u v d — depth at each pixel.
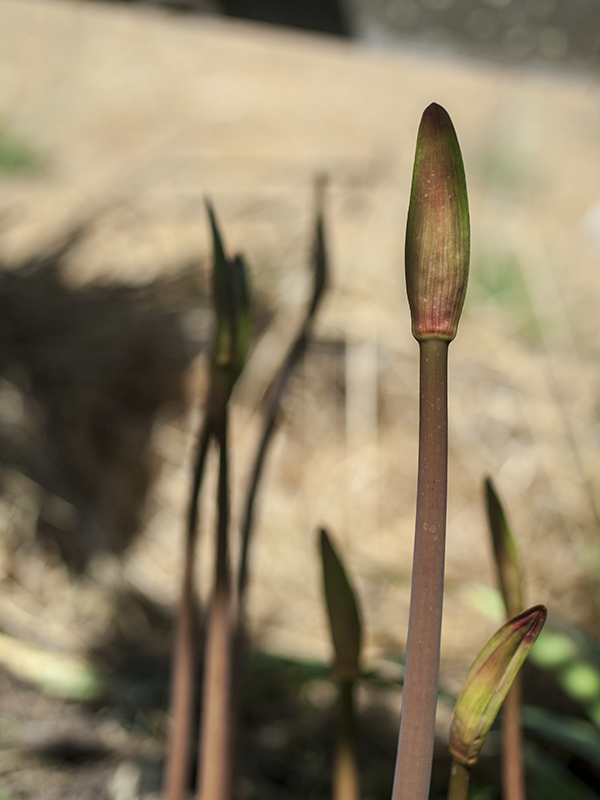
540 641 1.14
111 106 3.86
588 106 4.14
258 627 1.79
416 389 2.31
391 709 1.55
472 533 2.07
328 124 3.89
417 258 0.52
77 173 3.21
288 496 2.09
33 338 2.21
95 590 1.81
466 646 1.77
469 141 3.85
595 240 3.18
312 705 1.56
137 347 2.23
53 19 4.82
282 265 2.58
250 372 2.23
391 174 3.41
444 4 4.26
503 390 2.36
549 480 2.15
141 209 2.89
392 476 2.15
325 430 2.19
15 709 1.46
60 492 1.93
